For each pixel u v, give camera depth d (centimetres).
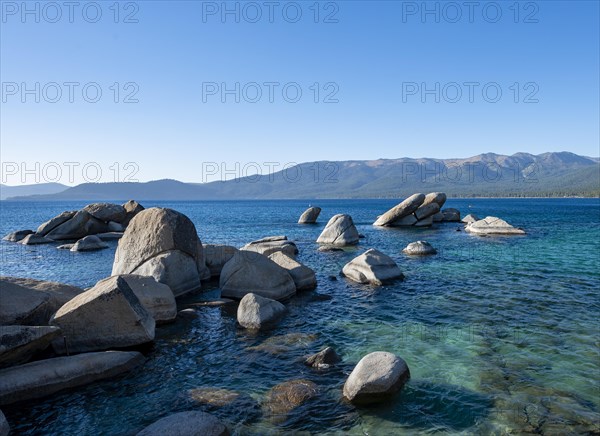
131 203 5244
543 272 2273
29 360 1067
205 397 926
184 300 1791
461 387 945
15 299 1194
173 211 2016
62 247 3769
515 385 950
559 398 888
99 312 1176
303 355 1159
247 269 1791
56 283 1495
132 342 1213
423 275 2245
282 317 1504
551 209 11512
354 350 1187
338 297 1803
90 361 1022
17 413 865
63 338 1147
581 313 1505
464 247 3391
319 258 2967
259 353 1177
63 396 934
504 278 2133
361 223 6906
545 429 775
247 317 1416
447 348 1186
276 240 3362
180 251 1928
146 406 895
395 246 3600
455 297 1766
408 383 962
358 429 795
